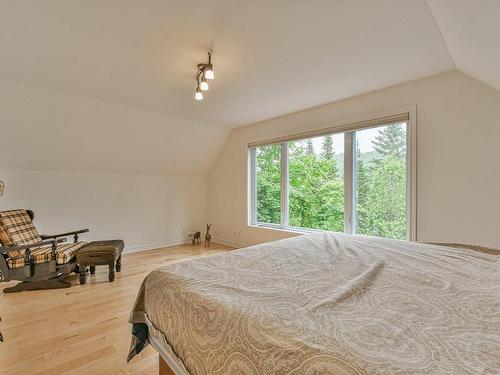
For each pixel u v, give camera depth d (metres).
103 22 1.66
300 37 1.82
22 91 2.60
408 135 2.54
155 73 2.36
